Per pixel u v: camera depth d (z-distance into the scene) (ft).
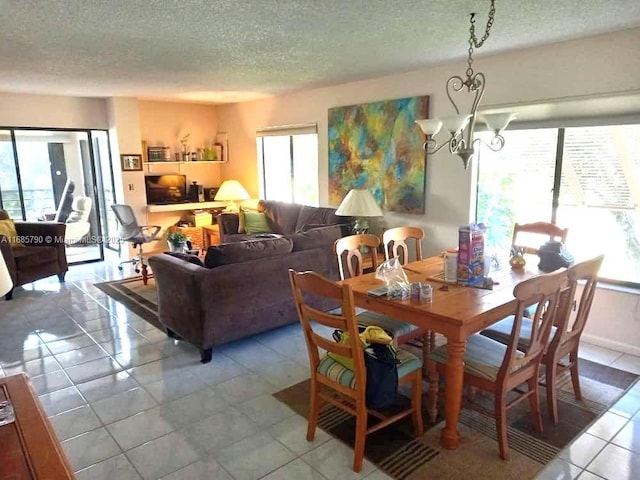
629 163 10.76
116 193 21.44
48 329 13.09
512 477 6.89
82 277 18.79
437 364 7.98
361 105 16.11
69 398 9.30
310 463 7.26
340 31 9.72
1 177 18.95
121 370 10.54
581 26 9.60
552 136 11.89
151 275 18.99
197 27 9.30
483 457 7.34
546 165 12.13
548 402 8.21
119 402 9.14
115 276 18.97
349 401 8.09
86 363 10.91
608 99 10.39
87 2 7.71
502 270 9.39
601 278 11.53
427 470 7.06
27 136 19.39
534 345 7.29
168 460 7.36
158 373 10.38
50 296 16.17
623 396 9.11
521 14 8.75
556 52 11.07
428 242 14.84
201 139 23.98
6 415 4.28
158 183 22.29
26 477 3.47
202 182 24.40
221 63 12.93
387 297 7.79
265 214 20.53
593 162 11.30
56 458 3.70
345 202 14.52
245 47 11.06
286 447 7.68
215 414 8.69
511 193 12.91
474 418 8.43
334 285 6.50
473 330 7.06
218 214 22.13
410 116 14.56
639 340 10.84
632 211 10.92
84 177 21.40
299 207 19.01
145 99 21.30
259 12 8.38
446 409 7.47
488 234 13.53
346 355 6.82
